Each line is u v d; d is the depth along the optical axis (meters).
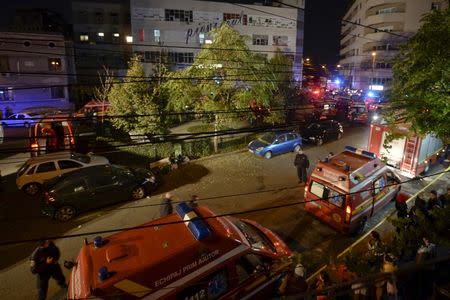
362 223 10.09
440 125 9.63
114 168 12.54
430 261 2.57
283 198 12.85
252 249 6.13
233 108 17.77
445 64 8.99
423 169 14.73
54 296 7.31
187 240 5.64
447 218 7.35
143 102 16.75
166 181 14.65
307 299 5.92
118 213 11.72
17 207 12.30
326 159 10.91
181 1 40.84
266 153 17.77
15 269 8.67
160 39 41.16
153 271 5.09
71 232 10.50
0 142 21.27
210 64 17.14
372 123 15.34
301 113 27.12
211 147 18.98
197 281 5.35
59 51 30.44
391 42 52.56
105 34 43.72
